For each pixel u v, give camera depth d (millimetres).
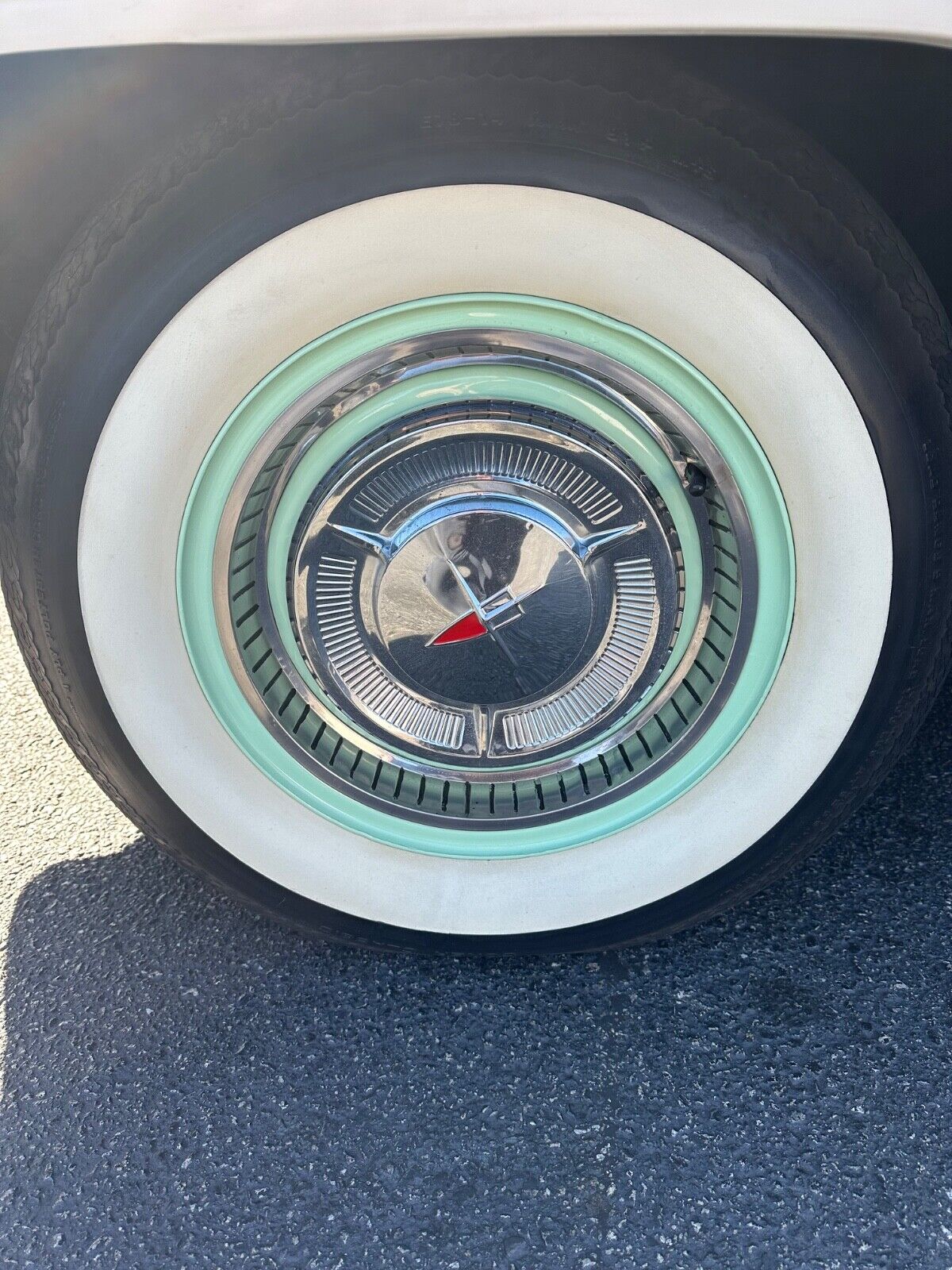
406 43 549
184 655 682
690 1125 679
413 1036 747
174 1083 722
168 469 632
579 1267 609
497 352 622
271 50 571
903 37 519
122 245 590
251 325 601
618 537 653
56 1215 648
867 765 714
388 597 665
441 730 706
